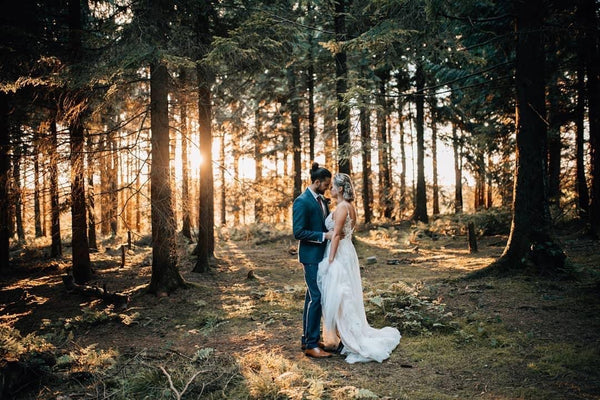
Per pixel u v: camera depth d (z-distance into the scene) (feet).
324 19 41.70
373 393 10.77
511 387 11.09
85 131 29.84
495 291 20.43
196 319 20.81
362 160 66.18
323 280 14.48
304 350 14.96
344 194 14.85
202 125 34.76
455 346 14.61
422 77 54.65
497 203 56.85
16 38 26.63
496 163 51.06
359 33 35.50
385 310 18.47
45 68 25.63
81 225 31.53
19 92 29.96
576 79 38.58
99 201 29.78
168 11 25.34
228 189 38.40
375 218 73.36
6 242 38.55
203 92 33.17
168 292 25.43
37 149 25.63
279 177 69.31
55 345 16.62
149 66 25.50
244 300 23.91
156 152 25.18
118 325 20.76
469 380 11.75
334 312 14.07
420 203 58.49
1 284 32.63
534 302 18.33
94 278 32.71
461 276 24.09
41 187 26.68
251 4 30.78
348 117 31.76
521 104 23.73
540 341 14.24
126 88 26.94
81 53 27.27
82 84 22.65
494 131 45.19
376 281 25.70
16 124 34.32
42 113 36.70
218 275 32.60
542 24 22.75
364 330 14.79
